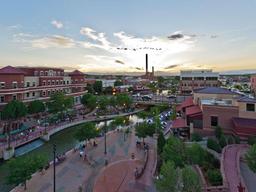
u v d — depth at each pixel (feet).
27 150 154.30
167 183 62.69
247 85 551.59
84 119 240.32
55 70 281.74
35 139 170.60
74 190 98.07
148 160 128.06
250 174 88.53
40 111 218.59
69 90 301.02
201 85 439.22
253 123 136.46
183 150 94.17
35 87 245.04
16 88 216.95
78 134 154.71
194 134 141.69
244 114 142.41
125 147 156.87
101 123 242.99
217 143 116.88
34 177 110.63
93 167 122.52
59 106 229.86
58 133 199.82
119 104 313.32
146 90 591.37
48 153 150.41
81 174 114.21
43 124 208.74
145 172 111.86
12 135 174.91
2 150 138.10
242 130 133.80
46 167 119.65
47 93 262.26
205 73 438.81
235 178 81.87
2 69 213.87
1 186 105.91
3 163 134.62
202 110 154.30
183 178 61.72
